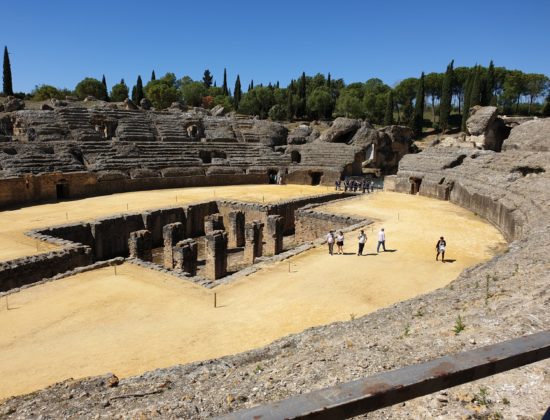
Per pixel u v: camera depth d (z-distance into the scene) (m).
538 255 17.56
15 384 13.05
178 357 14.89
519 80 110.94
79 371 13.91
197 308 19.64
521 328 9.24
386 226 35.81
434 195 51.25
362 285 22.30
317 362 9.22
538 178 36.69
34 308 19.53
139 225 39.69
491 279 15.66
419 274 24.05
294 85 136.75
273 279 23.48
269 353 11.79
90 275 24.00
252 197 52.25
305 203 49.47
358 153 69.56
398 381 3.18
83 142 56.41
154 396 8.76
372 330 12.20
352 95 125.25
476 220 38.91
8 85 94.88
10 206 43.47
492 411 6.26
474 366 3.36
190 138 69.56
